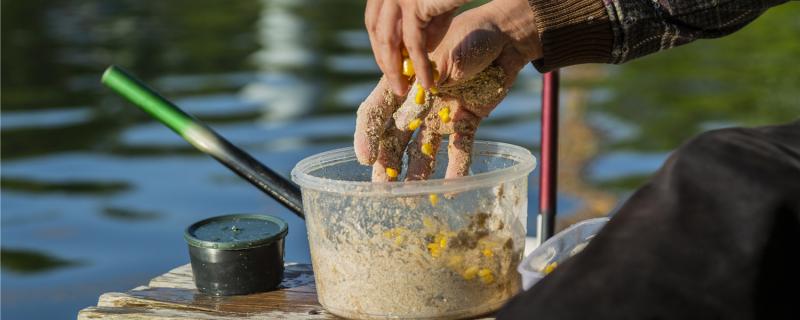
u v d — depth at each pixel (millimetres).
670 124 8352
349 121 8844
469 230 1830
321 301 1954
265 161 7688
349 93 9906
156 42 13125
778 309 1172
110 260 5922
